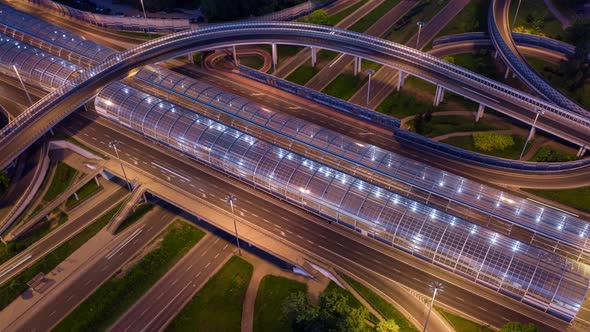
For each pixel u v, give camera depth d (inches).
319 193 5027.1
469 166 5895.7
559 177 5693.9
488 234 4554.6
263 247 4904.0
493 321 4311.0
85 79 6761.8
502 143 6190.9
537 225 4781.0
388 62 6840.6
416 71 6673.2
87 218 5590.6
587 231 4690.0
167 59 7322.8
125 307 4719.5
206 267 5054.1
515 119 6599.4
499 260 4343.0
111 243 5319.9
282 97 7111.2
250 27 7687.0
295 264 4766.2
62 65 7022.6
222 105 6299.2
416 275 4670.3
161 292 4840.1
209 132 5728.3
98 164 5940.0
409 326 4313.5
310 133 5802.2
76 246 5305.1
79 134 6407.5
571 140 5748.0
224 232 5433.1
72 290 4884.4
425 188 5128.0
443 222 4660.4
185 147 5807.1
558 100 6328.7
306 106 6939.0
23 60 7135.8
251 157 5408.5
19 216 5575.8
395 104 6958.7
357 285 4596.5
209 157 5629.9
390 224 4719.5
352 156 5506.9
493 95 6333.7
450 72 6633.9
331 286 4717.0
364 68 7657.5
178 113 6018.7
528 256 4350.4
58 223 5551.2
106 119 6628.9
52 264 5128.0
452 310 4402.1
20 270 5083.7
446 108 6840.6
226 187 5605.3
